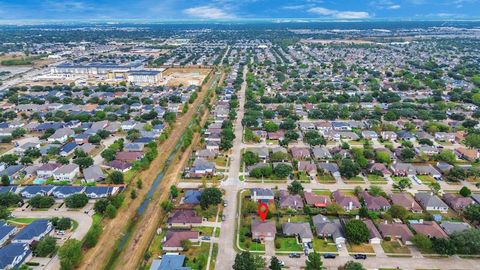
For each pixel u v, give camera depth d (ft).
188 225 526.57
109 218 548.72
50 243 463.01
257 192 596.29
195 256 461.37
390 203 585.22
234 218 545.85
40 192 603.26
